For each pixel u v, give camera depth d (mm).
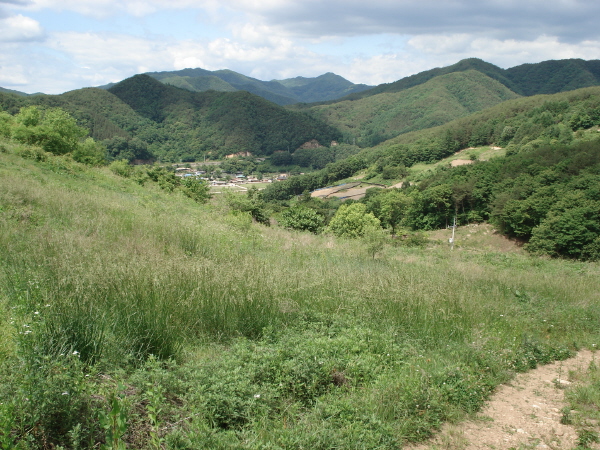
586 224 33031
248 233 12969
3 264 4785
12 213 7605
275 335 4492
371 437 2826
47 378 2473
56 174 16031
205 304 4723
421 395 3479
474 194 49844
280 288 5668
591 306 8102
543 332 6375
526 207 39875
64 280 4207
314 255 11141
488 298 7695
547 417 3621
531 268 16375
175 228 9078
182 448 2336
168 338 3902
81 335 3348
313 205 64188
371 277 7070
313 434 2711
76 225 7891
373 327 5191
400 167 103062
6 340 3164
